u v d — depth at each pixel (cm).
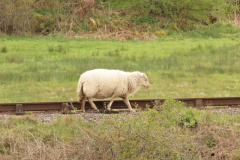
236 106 3291
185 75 4994
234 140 2338
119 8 10612
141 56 6456
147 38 8725
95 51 7019
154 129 2103
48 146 2212
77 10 9600
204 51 6862
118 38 8619
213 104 3278
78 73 4962
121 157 1942
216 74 5072
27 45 7469
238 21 10900
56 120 2658
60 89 4172
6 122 2588
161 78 4803
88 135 2069
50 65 5541
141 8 10331
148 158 1988
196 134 2427
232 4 11394
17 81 4550
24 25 8850
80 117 2755
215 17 10862
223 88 4281
